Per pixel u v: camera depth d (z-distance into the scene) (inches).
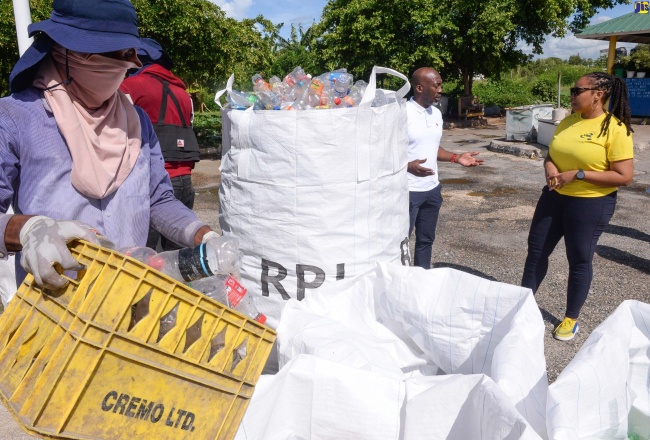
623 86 134.8
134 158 70.6
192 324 49.2
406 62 720.3
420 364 76.0
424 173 153.5
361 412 53.8
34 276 47.4
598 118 138.6
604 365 50.6
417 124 156.1
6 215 53.9
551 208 146.6
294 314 71.1
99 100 64.9
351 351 61.7
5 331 51.4
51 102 63.0
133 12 63.9
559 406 46.9
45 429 42.4
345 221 97.8
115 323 44.4
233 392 52.6
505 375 52.1
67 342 44.4
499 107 902.4
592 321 162.6
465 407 51.0
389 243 105.5
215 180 378.9
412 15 689.6
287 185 96.3
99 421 45.0
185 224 75.0
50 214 63.8
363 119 96.0
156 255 61.9
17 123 61.8
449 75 853.2
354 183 96.9
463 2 689.0
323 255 98.1
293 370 55.1
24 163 62.9
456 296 71.5
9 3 372.8
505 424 44.7
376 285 79.0
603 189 138.8
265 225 100.0
